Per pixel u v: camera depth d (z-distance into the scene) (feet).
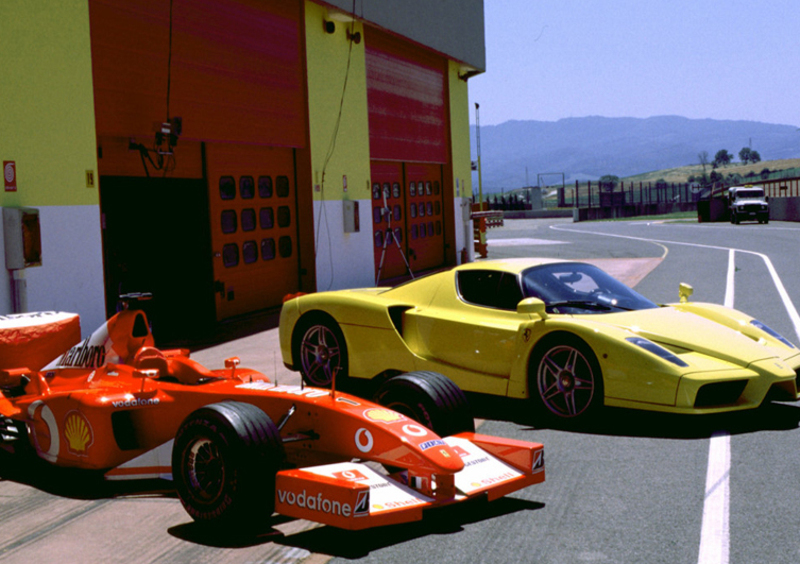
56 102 28.71
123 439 14.64
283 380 23.99
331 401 12.97
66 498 14.34
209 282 40.22
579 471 14.65
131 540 11.94
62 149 28.96
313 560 10.92
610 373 16.99
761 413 18.33
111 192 33.55
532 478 12.68
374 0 54.90
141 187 35.42
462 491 11.76
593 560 10.66
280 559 10.98
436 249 71.92
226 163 41.73
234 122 41.06
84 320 29.91
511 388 18.57
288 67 46.50
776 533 11.36
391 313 20.71
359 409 12.71
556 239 110.93
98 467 14.47
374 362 20.80
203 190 39.83
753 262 60.75
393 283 60.75
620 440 16.61
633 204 259.80
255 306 44.50
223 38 40.04
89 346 16.22
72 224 29.40
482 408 20.04
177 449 12.19
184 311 38.60
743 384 16.94
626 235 116.06
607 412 18.72
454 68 74.08
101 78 31.76
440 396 13.99
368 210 56.29
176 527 12.44
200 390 14.08
